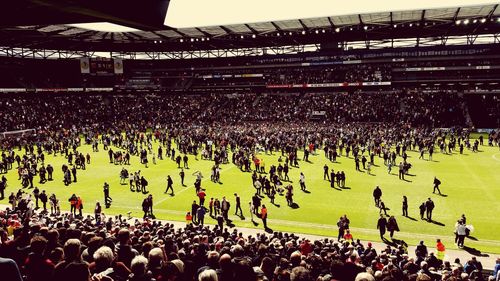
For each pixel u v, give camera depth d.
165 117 84.31
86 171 43.47
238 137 56.59
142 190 35.84
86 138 62.31
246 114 82.31
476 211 28.45
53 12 8.00
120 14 7.25
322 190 34.69
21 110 78.50
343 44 84.25
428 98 76.19
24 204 26.23
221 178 39.81
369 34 73.94
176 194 34.59
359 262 12.89
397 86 82.69
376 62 81.56
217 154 46.09
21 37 70.81
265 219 26.12
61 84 91.31
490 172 39.72
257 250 13.98
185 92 97.88
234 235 19.98
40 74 88.69
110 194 34.84
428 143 50.53
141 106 90.75
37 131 67.75
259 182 33.91
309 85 86.19
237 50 93.38
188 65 97.19
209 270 5.21
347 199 31.98
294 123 74.69
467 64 75.69
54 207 28.86
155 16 8.33
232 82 94.75
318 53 85.75
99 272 6.39
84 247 9.33
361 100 79.81
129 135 61.91
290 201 30.94
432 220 26.92
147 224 22.08
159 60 98.69
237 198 28.75
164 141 58.19
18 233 10.16
